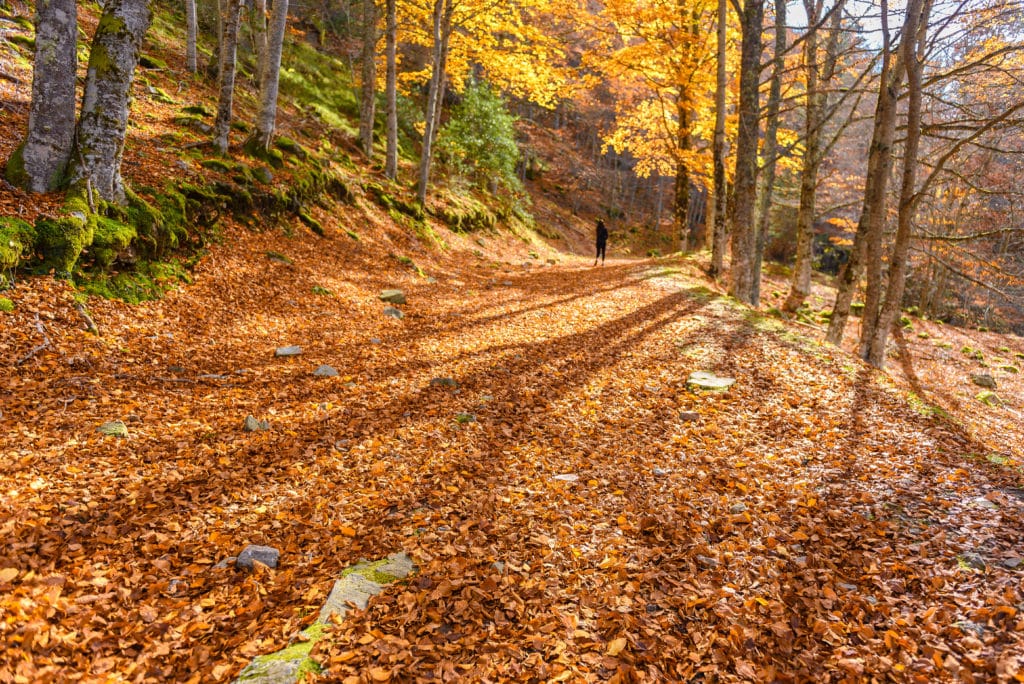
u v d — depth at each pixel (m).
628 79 23.78
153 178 10.22
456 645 3.44
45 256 7.35
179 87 15.38
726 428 7.01
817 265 42.06
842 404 7.47
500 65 21.55
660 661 3.38
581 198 46.00
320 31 30.00
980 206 21.62
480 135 25.50
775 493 5.38
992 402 12.81
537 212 36.97
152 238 9.02
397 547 4.50
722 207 17.81
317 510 4.89
